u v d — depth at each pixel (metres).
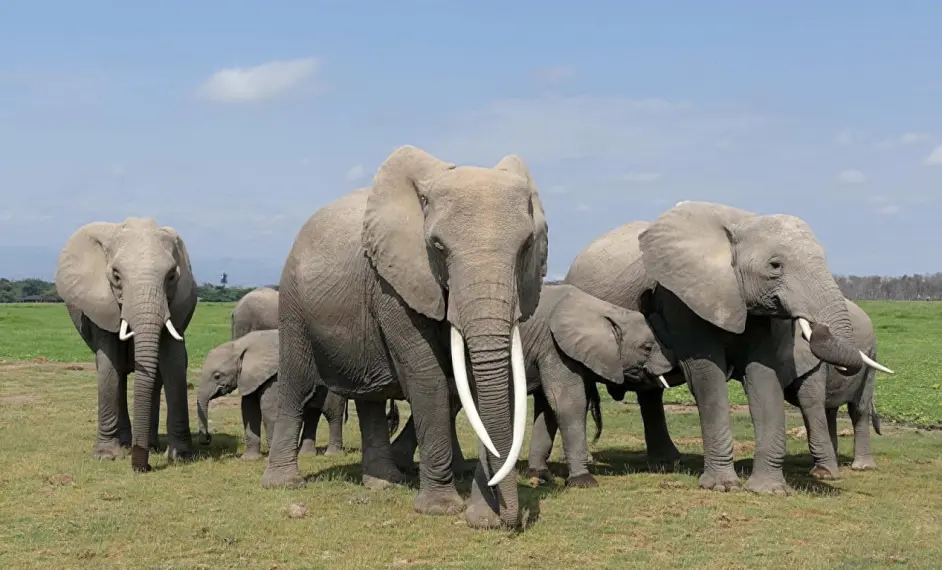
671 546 8.10
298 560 7.55
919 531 8.69
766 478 10.40
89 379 22.39
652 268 10.77
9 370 24.09
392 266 8.47
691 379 10.80
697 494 10.23
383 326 8.93
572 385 10.97
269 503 9.50
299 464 12.32
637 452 13.67
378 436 10.43
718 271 10.34
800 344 10.80
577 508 9.43
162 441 14.65
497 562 7.50
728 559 7.68
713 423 10.64
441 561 7.52
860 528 8.80
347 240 9.67
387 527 8.51
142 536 8.23
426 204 8.32
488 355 7.45
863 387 12.05
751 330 10.59
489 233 7.64
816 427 11.18
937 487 10.70
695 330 10.72
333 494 10.00
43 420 15.78
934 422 16.45
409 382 8.85
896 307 70.56
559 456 13.10
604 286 12.32
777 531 8.62
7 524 8.60
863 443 12.13
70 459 12.21
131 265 12.41
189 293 13.36
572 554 7.78
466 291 7.53
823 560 7.65
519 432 7.32
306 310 9.95
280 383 10.62
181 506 9.38
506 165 8.61
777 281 9.89
